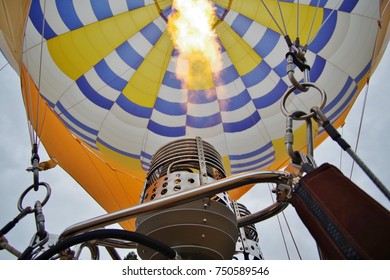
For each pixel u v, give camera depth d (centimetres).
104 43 745
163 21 811
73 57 696
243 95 797
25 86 523
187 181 206
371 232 104
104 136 715
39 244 156
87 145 673
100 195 653
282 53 755
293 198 135
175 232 186
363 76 617
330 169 128
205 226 187
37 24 624
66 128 651
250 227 308
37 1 609
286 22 736
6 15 407
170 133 780
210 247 188
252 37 796
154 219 187
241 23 804
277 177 154
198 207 186
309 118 146
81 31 709
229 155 769
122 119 749
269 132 748
